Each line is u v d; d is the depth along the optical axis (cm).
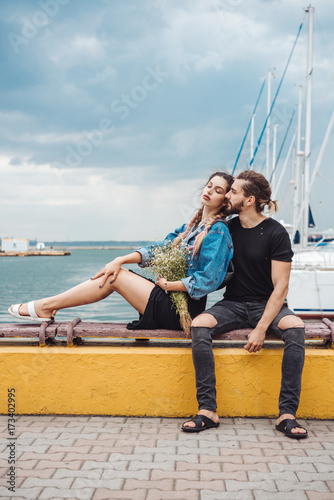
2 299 2200
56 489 217
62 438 275
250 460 249
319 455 255
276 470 238
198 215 342
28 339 342
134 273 330
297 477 231
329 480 228
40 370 312
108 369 311
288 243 308
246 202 316
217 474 233
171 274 320
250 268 316
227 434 283
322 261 1272
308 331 317
